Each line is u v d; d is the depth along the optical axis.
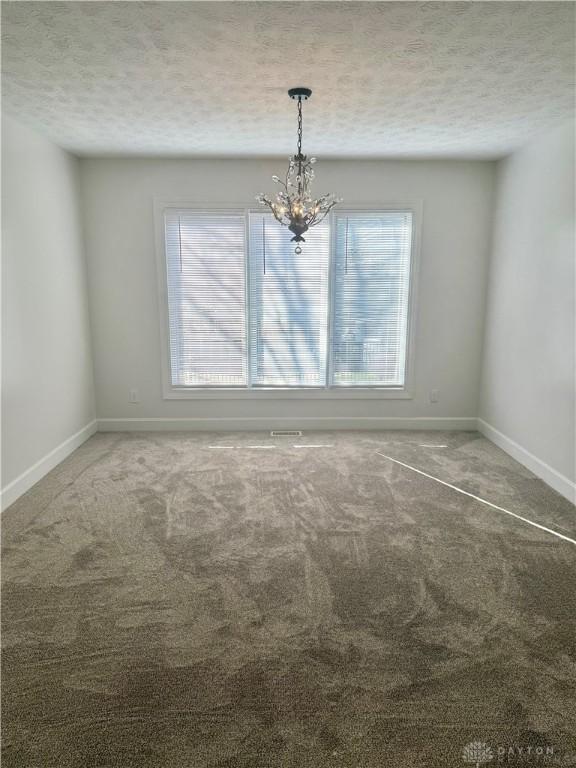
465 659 2.03
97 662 2.01
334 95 2.99
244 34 2.22
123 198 4.72
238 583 2.54
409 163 4.74
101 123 3.55
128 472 4.01
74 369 4.56
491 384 4.87
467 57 2.47
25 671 1.96
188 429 5.18
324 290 5.00
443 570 2.65
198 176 4.71
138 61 2.51
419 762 1.60
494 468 4.11
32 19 2.08
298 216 3.11
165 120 3.48
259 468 4.10
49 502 3.46
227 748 1.65
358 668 1.98
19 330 3.57
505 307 4.54
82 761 1.60
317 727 1.72
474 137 3.92
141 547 2.88
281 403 5.18
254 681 1.92
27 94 2.98
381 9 2.00
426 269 4.93
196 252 4.87
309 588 2.50
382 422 5.20
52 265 4.10
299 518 3.24
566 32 2.22
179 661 2.02
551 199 3.76
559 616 2.29
